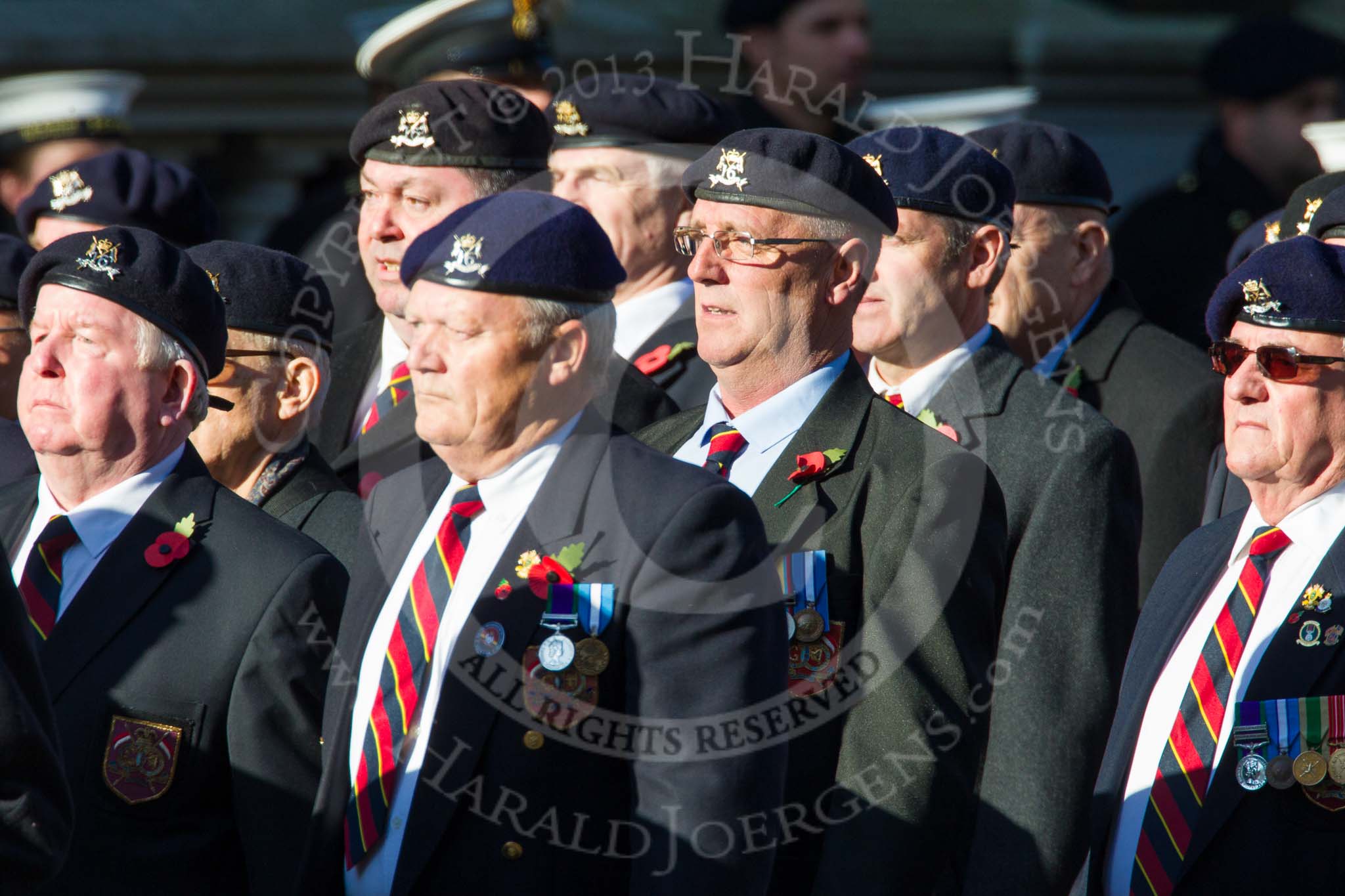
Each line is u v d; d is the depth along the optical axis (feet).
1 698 33.24
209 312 42.93
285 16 110.32
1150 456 54.13
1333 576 39.60
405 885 36.47
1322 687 38.81
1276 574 40.75
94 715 40.14
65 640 40.75
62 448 41.60
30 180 80.18
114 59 106.42
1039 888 41.32
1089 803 42.24
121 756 39.81
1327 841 38.19
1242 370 40.55
